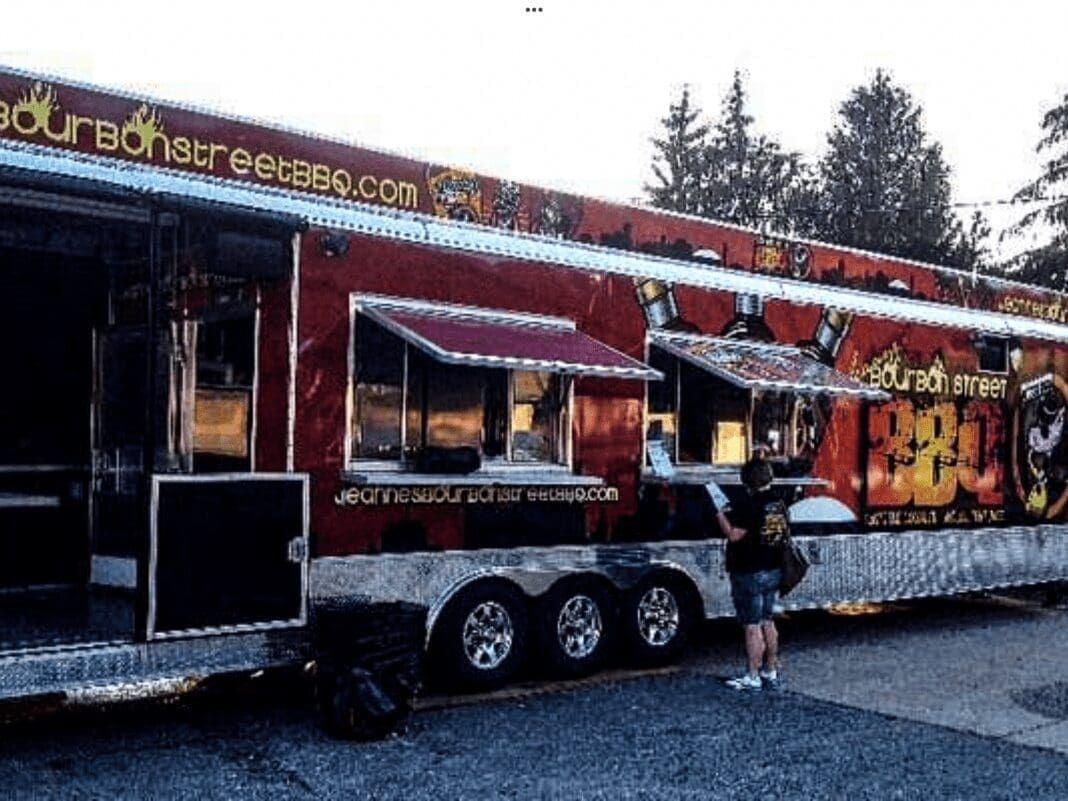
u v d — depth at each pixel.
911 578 10.89
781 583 8.30
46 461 8.09
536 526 8.23
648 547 8.81
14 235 7.57
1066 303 13.33
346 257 7.27
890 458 10.84
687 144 50.91
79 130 6.61
